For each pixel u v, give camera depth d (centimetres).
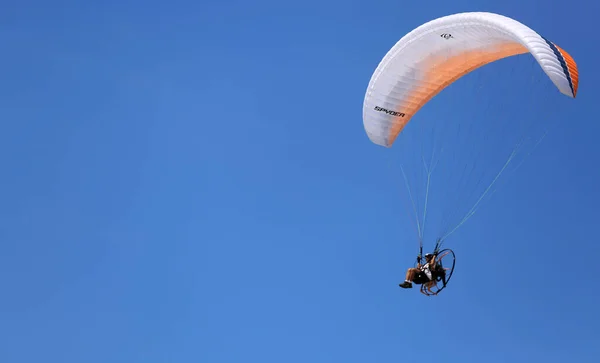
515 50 7088
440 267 7275
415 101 7762
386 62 7538
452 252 7275
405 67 7512
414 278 7244
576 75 6638
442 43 7256
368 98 7769
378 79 7631
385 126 7900
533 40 6594
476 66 7506
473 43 7175
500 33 6844
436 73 7556
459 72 7575
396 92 7675
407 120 7888
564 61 6581
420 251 7362
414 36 7288
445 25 7088
